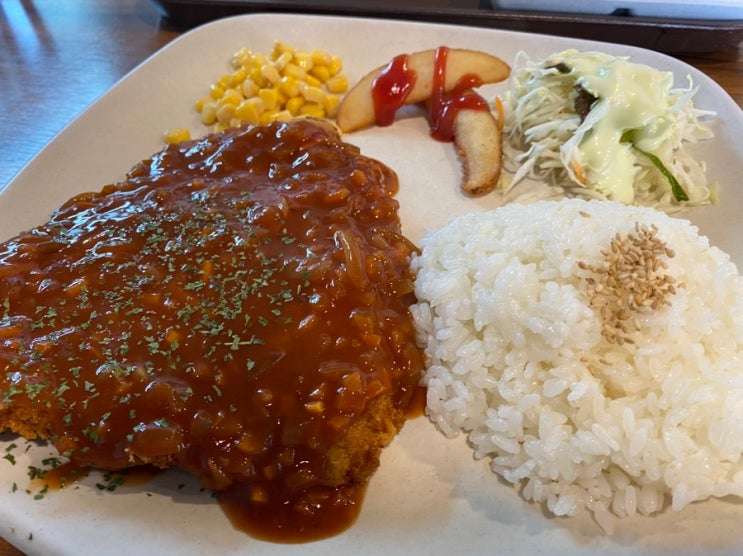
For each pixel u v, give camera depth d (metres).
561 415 0.17
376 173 0.24
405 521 0.16
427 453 0.18
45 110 0.31
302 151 0.23
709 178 0.25
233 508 0.16
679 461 0.16
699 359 0.17
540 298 0.18
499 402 0.18
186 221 0.20
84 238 0.20
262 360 0.16
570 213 0.21
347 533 0.16
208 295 0.18
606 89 0.25
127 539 0.16
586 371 0.18
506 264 0.19
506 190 0.26
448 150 0.28
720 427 0.16
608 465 0.17
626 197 0.24
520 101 0.27
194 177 0.23
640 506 0.16
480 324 0.19
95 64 0.34
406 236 0.24
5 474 0.17
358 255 0.19
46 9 0.39
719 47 0.32
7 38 0.37
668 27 0.31
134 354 0.17
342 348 0.17
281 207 0.20
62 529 0.16
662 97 0.25
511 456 0.17
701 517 0.16
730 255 0.22
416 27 0.31
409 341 0.19
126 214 0.21
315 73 0.30
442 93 0.28
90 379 0.16
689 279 0.18
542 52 0.30
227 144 0.23
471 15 0.32
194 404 0.16
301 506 0.16
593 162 0.25
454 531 0.16
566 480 0.17
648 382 0.17
